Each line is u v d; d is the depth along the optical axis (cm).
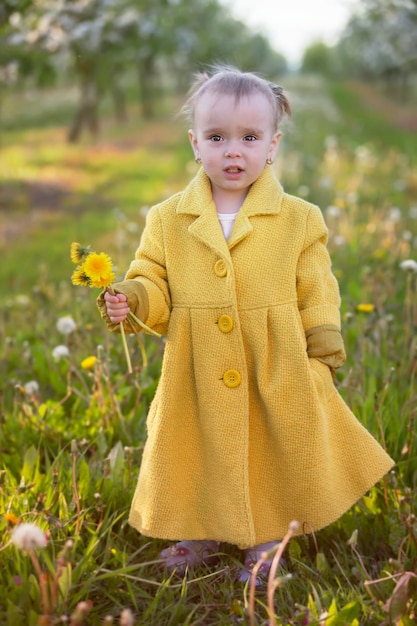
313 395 224
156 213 243
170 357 230
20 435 308
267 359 227
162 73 3569
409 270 373
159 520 231
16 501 238
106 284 207
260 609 218
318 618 199
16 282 618
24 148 1894
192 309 229
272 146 239
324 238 237
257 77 235
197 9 2409
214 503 231
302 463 226
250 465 233
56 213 1011
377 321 366
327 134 1877
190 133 241
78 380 375
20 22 971
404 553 228
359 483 239
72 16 1102
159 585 217
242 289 227
